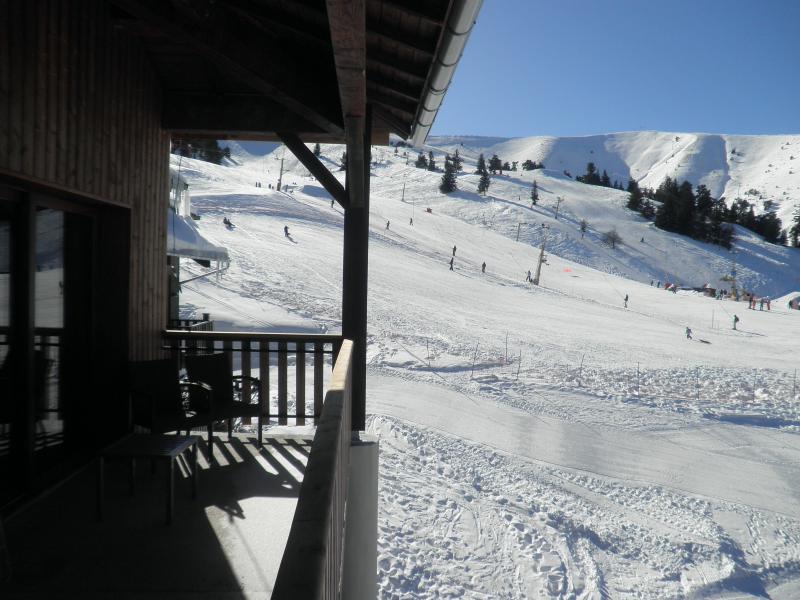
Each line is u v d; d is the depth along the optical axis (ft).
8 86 10.14
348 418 13.01
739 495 45.01
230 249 112.47
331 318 77.77
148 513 11.71
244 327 68.44
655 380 72.64
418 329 84.12
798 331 128.06
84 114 12.79
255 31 12.64
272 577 9.52
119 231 15.23
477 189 447.83
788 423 61.57
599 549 35.42
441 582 29.40
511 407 56.70
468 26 10.45
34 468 12.11
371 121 16.62
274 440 16.69
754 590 34.06
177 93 17.54
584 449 49.29
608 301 160.86
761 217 501.97
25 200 11.57
